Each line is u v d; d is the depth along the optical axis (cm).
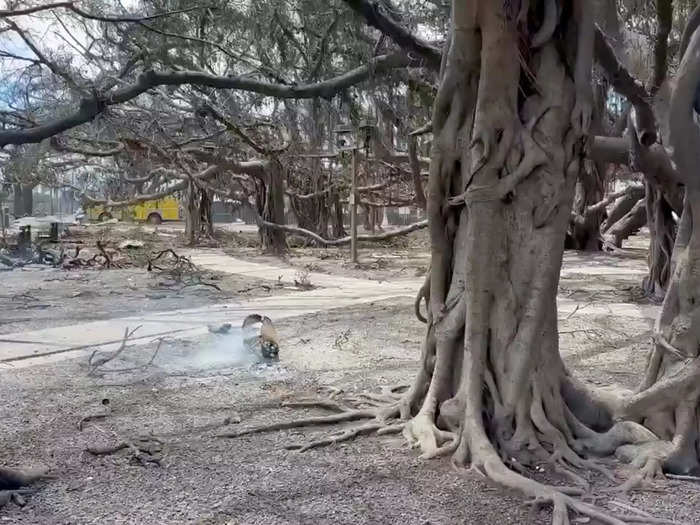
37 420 580
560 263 518
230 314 1156
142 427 566
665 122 506
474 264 513
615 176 2647
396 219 4725
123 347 833
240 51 1106
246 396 660
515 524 393
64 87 1244
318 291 1470
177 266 1845
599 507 416
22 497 422
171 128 2039
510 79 491
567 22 505
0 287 1493
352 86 1059
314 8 992
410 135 1221
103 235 2905
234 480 454
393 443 530
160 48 1052
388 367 786
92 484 446
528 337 509
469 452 487
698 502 425
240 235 3341
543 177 506
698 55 461
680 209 1060
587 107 505
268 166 2434
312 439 538
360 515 402
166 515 400
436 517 400
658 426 508
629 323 1094
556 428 512
